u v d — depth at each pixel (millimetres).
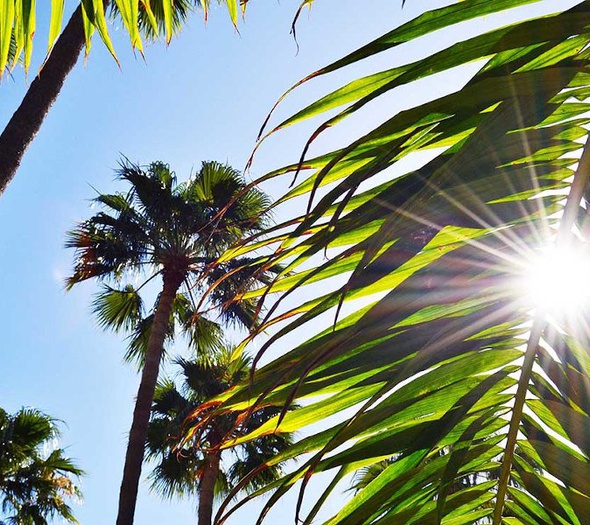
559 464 656
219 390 11984
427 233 724
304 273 898
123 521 9195
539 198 706
